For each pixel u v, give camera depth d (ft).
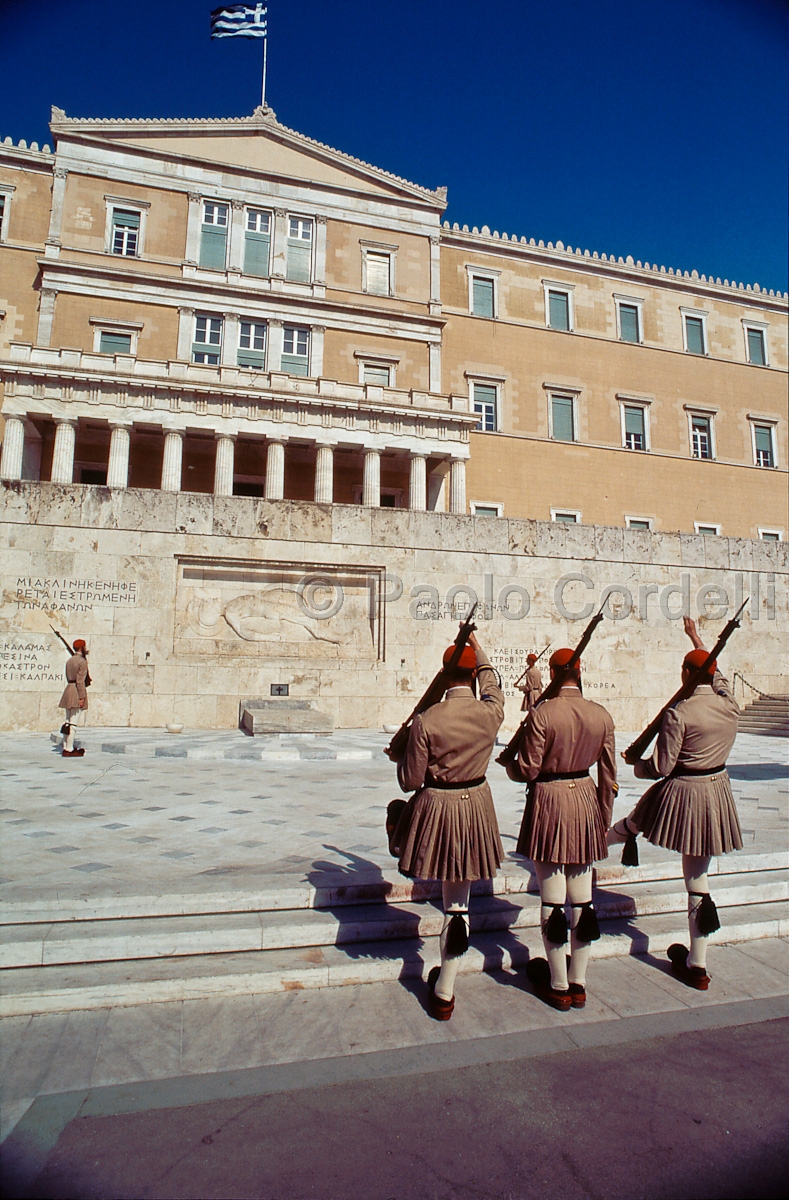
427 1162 9.27
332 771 35.22
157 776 32.65
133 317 106.22
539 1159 9.37
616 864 19.93
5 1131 9.64
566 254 133.08
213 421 93.81
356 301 117.19
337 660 55.62
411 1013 13.39
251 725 46.75
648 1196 8.69
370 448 99.60
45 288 102.63
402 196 122.52
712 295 143.95
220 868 18.28
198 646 53.16
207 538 53.62
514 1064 11.78
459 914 13.16
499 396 124.98
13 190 105.70
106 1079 10.98
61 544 50.88
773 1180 9.04
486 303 128.26
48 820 23.31
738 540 67.41
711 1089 11.19
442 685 13.98
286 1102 10.51
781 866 21.12
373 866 18.65
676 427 135.95
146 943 14.57
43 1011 12.91
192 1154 9.29
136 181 108.99
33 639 49.75
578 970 13.96
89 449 101.30
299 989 14.10
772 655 67.10
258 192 114.42
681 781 15.29
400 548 57.77
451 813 12.90
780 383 145.79
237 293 110.11
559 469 126.41
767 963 16.35
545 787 14.03
